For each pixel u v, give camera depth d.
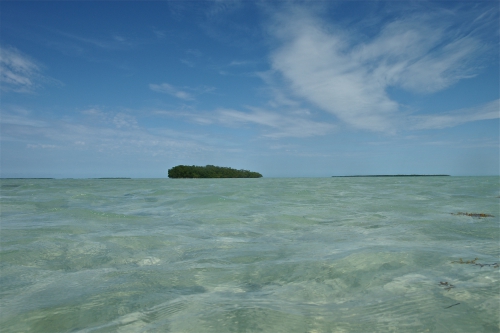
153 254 4.66
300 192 15.80
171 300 3.03
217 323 2.55
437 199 11.95
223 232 6.17
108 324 2.57
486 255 4.28
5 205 10.10
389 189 18.33
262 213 8.50
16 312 2.80
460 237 5.48
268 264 4.11
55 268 4.04
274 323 2.55
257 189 18.41
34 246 5.03
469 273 3.58
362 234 5.87
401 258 4.16
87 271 3.93
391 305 2.83
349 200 11.84
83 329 2.50
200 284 3.46
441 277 3.48
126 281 3.56
